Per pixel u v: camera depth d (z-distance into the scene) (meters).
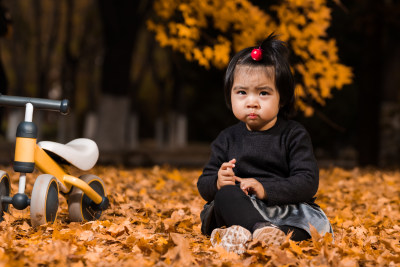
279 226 3.43
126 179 7.92
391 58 18.61
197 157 20.91
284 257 3.11
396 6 13.62
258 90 3.54
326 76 7.72
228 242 3.25
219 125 28.36
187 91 30.39
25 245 3.55
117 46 17.67
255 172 3.62
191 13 7.62
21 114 29.98
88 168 4.41
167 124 38.50
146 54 28.58
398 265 3.27
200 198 5.99
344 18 14.30
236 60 3.64
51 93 32.69
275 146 3.61
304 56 7.64
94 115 29.30
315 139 17.48
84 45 27.75
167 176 8.60
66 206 5.41
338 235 4.21
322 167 13.42
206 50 7.35
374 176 9.27
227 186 3.47
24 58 28.22
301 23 7.55
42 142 4.16
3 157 15.61
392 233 4.46
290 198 3.47
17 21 27.19
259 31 7.48
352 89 17.86
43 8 28.80
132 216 4.86
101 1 16.95
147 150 25.94
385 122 17.56
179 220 4.65
